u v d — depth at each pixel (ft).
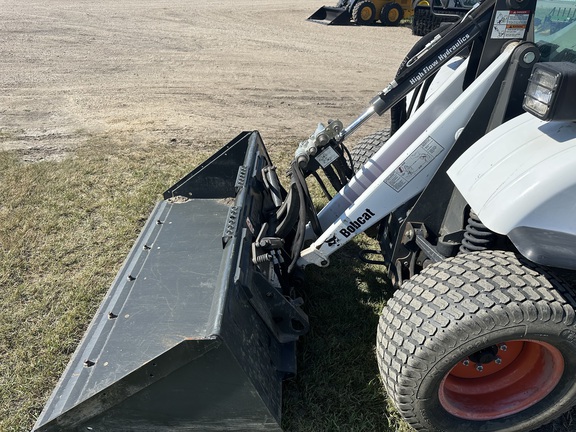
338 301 11.51
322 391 9.14
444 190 8.94
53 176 17.67
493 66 8.19
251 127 23.77
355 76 34.76
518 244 6.53
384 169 9.51
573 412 8.71
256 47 44.06
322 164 9.90
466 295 6.97
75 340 10.42
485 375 8.09
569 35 8.82
